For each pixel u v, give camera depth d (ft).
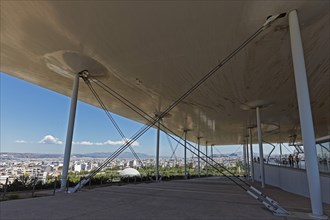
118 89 46.21
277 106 55.11
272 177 55.42
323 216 17.42
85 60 34.06
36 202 22.41
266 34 26.03
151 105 57.47
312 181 18.22
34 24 26.37
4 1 22.84
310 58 31.14
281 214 18.19
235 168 165.37
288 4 21.01
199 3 21.39
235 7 21.74
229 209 20.15
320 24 23.85
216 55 31.01
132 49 30.37
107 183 49.08
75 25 25.82
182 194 30.42
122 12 23.11
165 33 26.55
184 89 44.65
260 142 53.06
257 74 37.06
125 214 17.69
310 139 18.80
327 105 53.83
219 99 50.60
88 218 16.31
